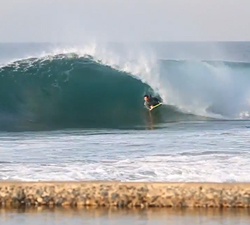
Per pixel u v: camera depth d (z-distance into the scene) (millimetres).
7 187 43875
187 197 43000
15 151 63562
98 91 104938
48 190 43750
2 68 104750
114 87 105375
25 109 102000
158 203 43094
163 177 49781
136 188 43344
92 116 102000
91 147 65938
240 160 55750
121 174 50750
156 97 105938
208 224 39219
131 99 104688
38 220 40188
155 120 99500
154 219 40250
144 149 64062
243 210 42094
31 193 43719
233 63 112000
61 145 67750
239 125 88438
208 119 100000
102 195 43344
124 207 43031
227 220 39938
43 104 103000
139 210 42312
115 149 64375
